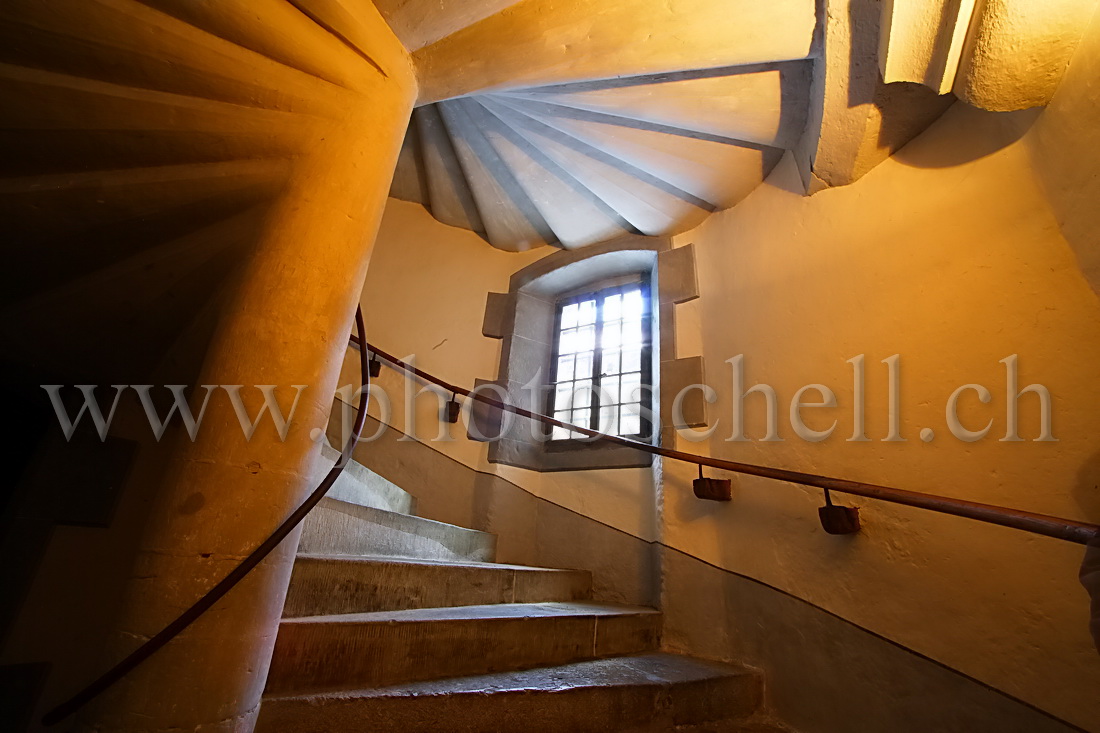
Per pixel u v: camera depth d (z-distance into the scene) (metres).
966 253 1.67
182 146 1.46
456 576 2.06
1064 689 1.24
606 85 2.32
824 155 2.12
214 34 1.43
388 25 1.76
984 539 1.46
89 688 1.00
